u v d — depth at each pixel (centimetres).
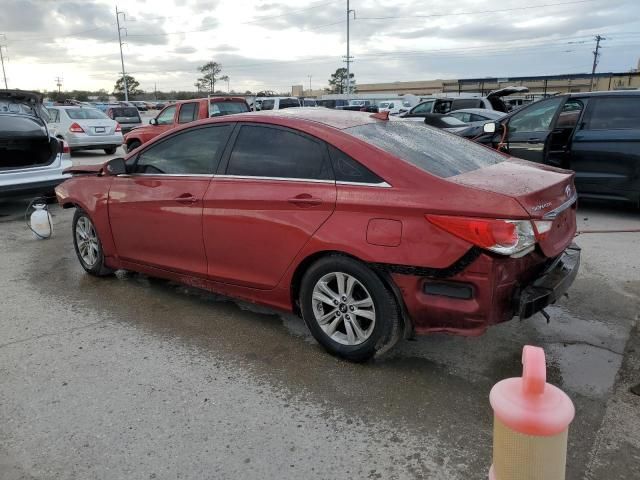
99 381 327
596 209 777
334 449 263
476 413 290
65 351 366
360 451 261
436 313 298
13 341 382
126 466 253
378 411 293
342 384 320
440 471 247
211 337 385
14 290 487
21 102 876
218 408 298
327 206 327
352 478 244
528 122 784
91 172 502
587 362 341
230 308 436
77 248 526
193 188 399
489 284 283
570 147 723
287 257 348
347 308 333
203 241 396
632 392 306
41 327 405
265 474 247
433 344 368
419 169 310
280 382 323
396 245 301
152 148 440
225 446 266
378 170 316
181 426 282
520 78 4091
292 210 342
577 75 3947
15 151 795
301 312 365
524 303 292
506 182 307
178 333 392
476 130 1174
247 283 379
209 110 1303
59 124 1645
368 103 4044
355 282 325
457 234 284
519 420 152
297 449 263
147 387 320
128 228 454
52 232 706
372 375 329
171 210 412
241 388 317
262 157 369
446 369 336
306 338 380
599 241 604
